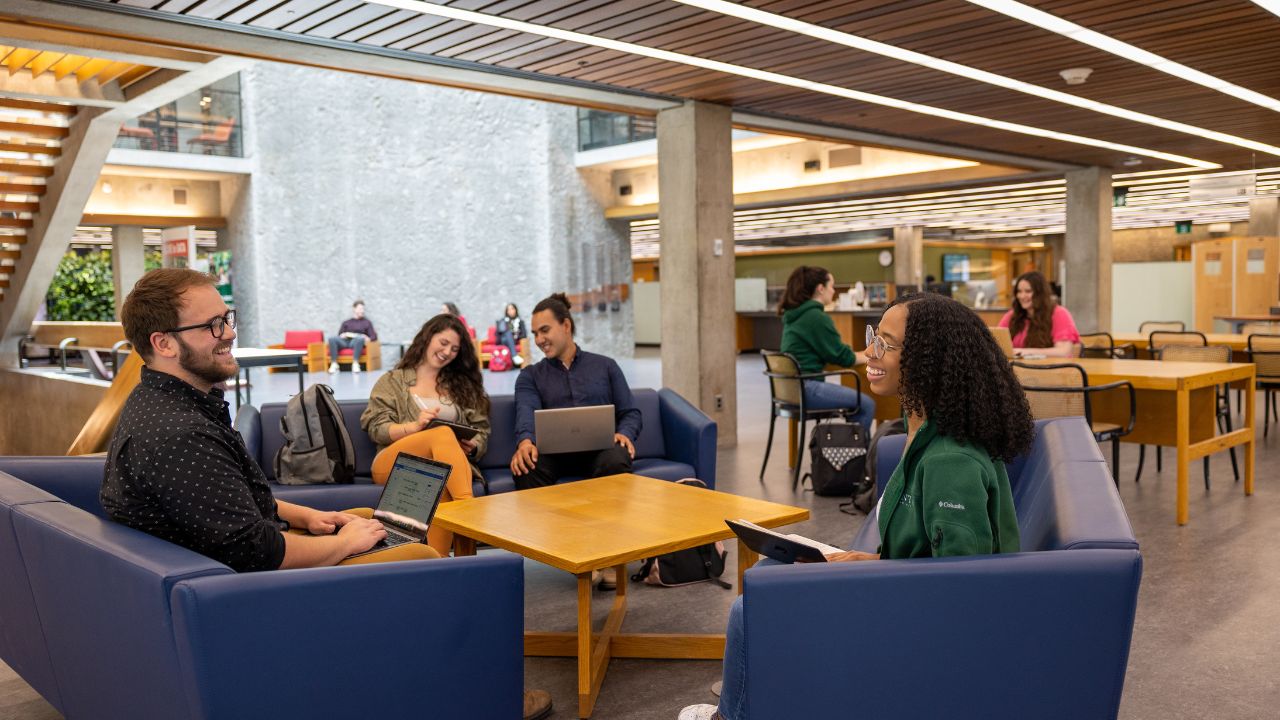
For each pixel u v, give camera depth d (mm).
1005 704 2033
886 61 7113
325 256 18875
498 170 18562
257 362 8359
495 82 7402
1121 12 5840
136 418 2414
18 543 2652
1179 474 5301
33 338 11195
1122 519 2178
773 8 5699
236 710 2074
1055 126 10234
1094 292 13680
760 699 2047
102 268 18969
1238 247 17734
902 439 3646
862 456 6086
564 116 18500
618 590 3906
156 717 2201
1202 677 3221
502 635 2432
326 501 4332
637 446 5297
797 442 7328
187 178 19297
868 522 3396
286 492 4312
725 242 8656
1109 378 5648
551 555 2918
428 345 4840
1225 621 3740
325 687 2189
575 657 3484
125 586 2166
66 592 2439
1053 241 32500
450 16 5809
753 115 9234
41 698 3227
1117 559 2012
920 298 2252
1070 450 2824
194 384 2520
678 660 3479
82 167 8625
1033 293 7105
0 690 3299
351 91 18703
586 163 18578
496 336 17359
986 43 6582
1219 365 5977
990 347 2209
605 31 6199
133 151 17109
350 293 18922
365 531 2746
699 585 4262
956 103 8867
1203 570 4406
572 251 18734
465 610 2365
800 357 6816
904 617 2016
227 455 2441
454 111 18641
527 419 4887
